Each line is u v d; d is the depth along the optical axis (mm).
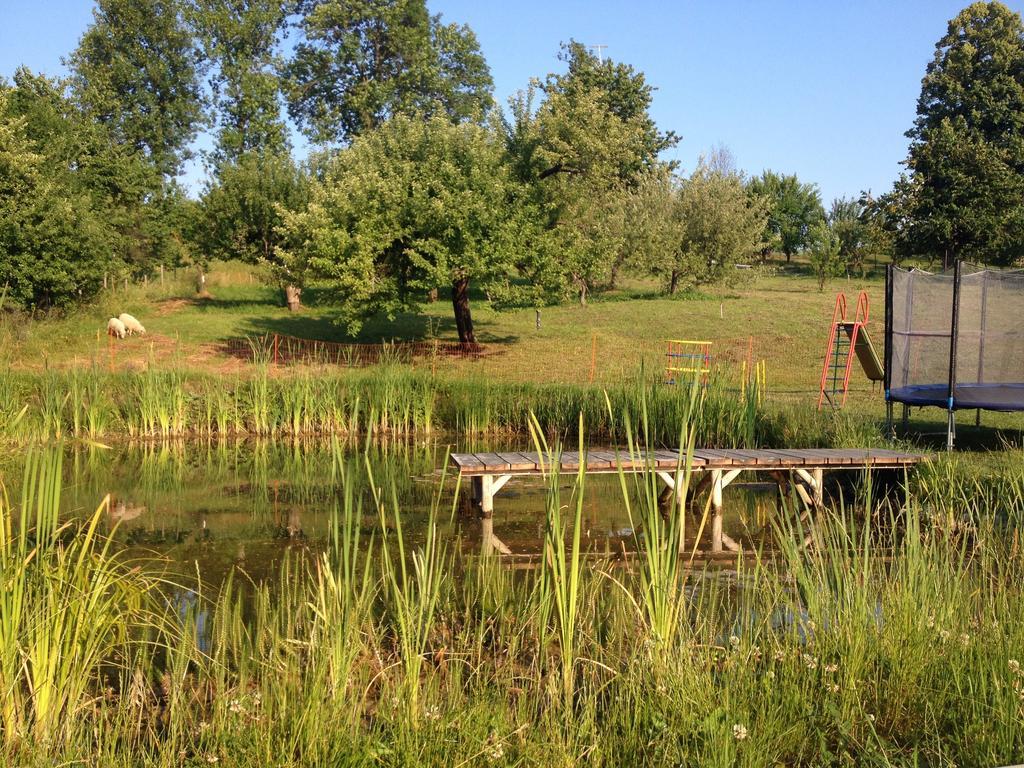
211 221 30906
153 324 26391
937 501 8250
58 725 3924
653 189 36312
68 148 32281
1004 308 13234
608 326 27078
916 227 40562
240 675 4406
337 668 4102
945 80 45875
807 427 12844
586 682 4578
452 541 8523
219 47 40688
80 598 4234
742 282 36031
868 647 4457
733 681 4168
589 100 23500
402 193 21406
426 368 18328
